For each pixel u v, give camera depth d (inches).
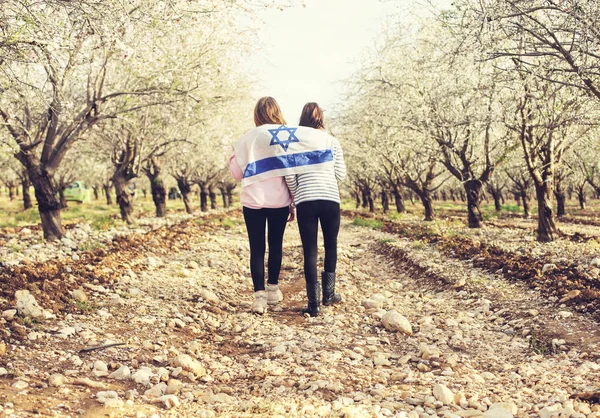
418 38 693.9
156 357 176.9
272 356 187.0
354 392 154.5
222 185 1775.3
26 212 1069.1
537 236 574.2
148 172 997.8
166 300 263.6
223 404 140.1
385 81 763.4
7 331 179.9
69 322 207.3
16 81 293.0
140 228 712.4
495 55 306.0
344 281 345.4
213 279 342.0
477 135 692.7
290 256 473.4
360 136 1077.1
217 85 542.9
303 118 244.7
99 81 462.3
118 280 294.8
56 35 251.3
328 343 205.9
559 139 560.7
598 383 154.6
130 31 290.7
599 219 1036.5
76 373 153.6
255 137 230.5
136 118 613.6
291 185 236.2
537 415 135.0
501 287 305.6
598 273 317.7
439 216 1155.9
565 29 275.6
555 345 202.4
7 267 292.7
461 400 146.0
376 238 663.1
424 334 223.0
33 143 472.7
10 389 132.0
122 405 129.6
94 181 2090.3
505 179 1422.2
